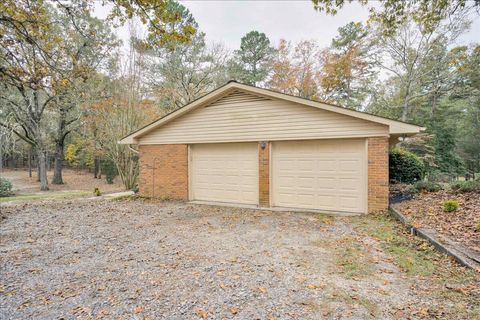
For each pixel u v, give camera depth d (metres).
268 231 6.21
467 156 23.36
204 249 5.00
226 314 2.90
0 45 6.94
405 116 18.91
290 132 8.68
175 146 10.73
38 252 4.98
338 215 7.75
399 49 18.16
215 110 9.88
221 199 10.14
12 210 9.15
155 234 6.09
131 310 3.02
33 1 6.55
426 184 9.20
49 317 2.91
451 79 17.95
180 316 2.88
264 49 24.44
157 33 5.86
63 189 21.33
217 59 20.11
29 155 29.23
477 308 2.84
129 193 13.82
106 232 6.32
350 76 20.56
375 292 3.29
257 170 9.47
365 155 7.87
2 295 3.41
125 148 16.62
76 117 20.00
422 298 3.11
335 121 8.09
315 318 2.79
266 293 3.32
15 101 17.48
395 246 4.91
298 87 20.64
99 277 3.88
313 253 4.70
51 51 8.10
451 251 4.16
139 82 16.61
